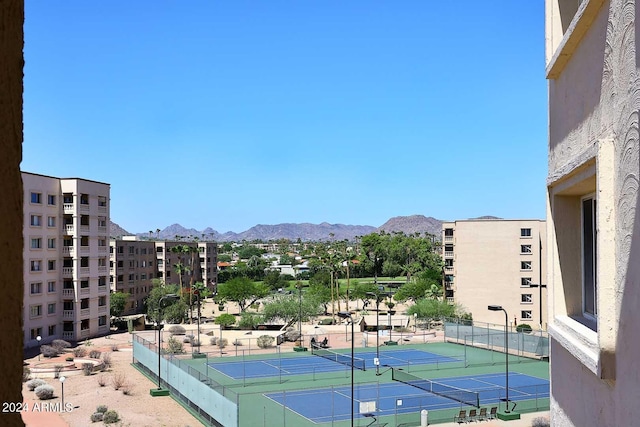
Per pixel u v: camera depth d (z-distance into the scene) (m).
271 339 64.94
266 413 35.66
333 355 55.53
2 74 1.29
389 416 34.91
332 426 30.73
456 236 81.19
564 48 5.15
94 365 50.19
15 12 1.34
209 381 36.62
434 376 48.09
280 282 145.25
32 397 40.59
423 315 77.56
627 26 3.61
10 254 1.29
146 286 99.44
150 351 47.94
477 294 79.94
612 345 3.89
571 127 5.27
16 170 1.33
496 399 38.66
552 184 6.01
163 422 34.16
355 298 106.50
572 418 5.36
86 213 67.88
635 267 3.42
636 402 3.41
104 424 33.69
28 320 60.00
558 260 6.02
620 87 3.77
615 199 3.87
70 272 65.81
